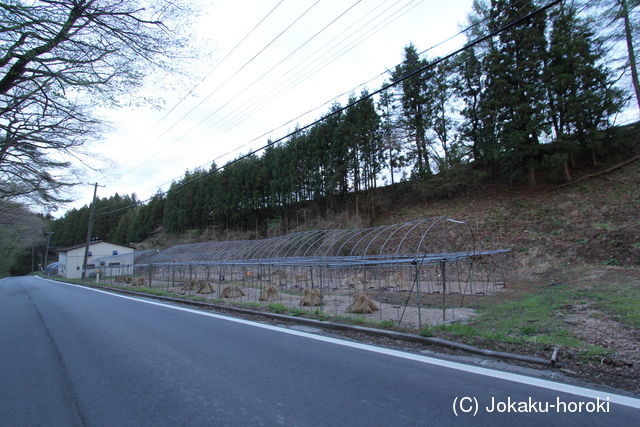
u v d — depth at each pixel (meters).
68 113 8.04
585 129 17.39
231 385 3.62
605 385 3.27
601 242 11.80
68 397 3.49
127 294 15.54
